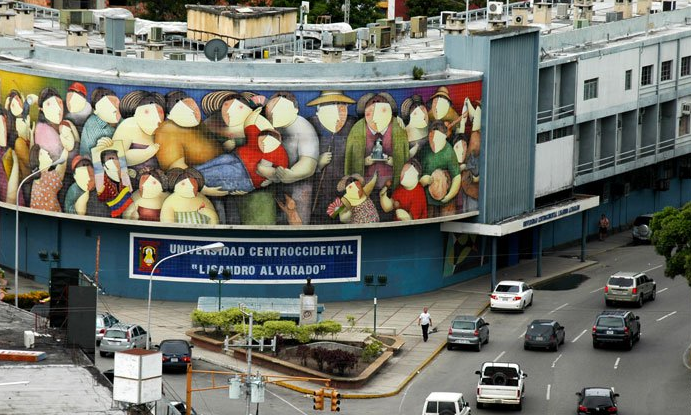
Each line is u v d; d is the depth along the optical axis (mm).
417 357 100750
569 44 128000
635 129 134125
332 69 110812
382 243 114000
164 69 110250
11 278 117125
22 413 68562
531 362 100062
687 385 95062
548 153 123625
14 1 128000
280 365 96938
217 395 92000
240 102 108500
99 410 69312
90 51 118062
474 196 116188
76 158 111438
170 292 112188
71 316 79000
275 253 111625
